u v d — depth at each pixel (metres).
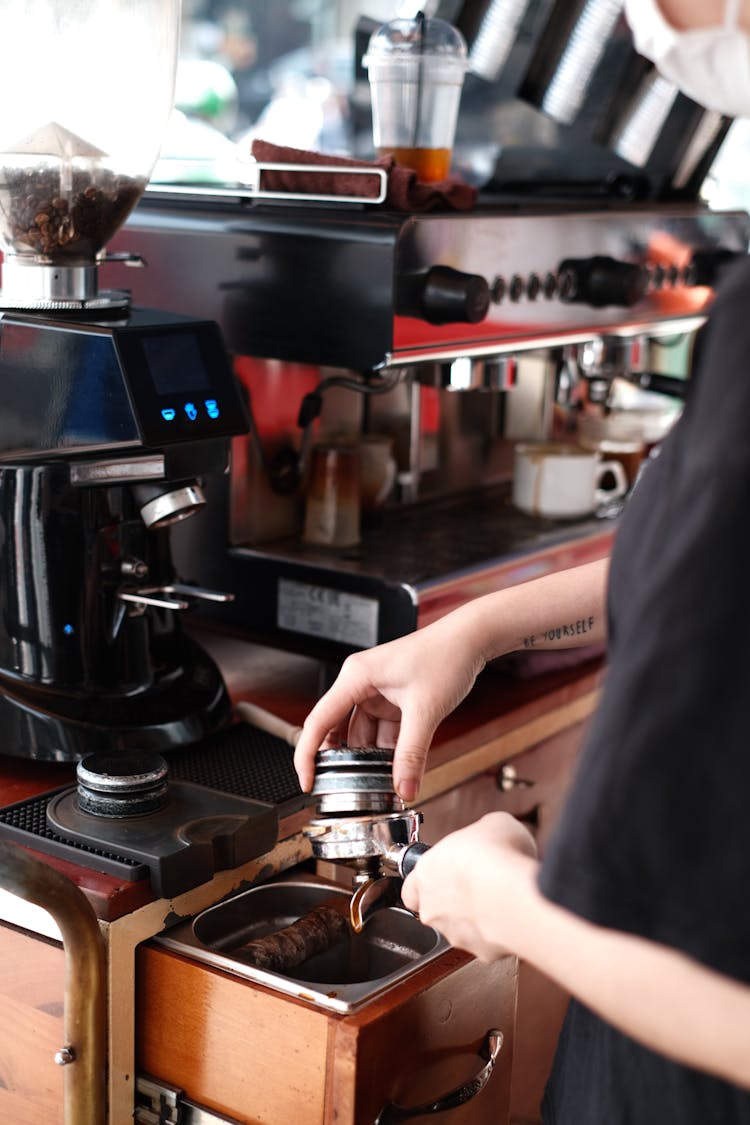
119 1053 1.06
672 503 0.66
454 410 1.99
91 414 1.18
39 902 0.97
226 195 1.50
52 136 1.18
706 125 2.07
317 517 1.65
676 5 0.68
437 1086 1.05
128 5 1.19
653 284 1.82
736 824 0.62
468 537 1.76
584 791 0.65
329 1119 0.97
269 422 1.63
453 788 1.46
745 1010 0.62
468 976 1.07
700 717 0.62
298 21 3.95
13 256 1.25
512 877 0.74
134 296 1.56
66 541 1.24
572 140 1.97
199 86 3.83
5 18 1.14
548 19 1.84
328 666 1.55
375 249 1.35
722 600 0.62
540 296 1.59
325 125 3.60
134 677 1.30
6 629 1.26
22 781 1.25
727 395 0.64
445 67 1.54
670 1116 0.82
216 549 1.63
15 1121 1.13
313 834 1.02
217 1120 1.04
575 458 1.89
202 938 1.14
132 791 1.13
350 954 1.16
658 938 0.63
